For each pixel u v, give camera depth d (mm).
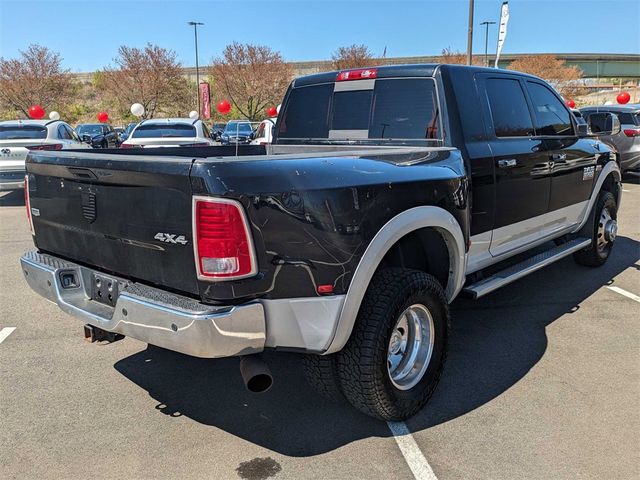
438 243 3422
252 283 2406
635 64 77500
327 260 2592
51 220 3240
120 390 3561
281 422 3172
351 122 4301
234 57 45688
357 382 2857
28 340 4383
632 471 2682
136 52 45375
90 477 2678
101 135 20875
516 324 4613
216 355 2385
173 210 2441
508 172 4074
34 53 44062
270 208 2412
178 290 2531
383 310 2830
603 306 5020
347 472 2707
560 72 50688
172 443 2965
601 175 5645
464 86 3904
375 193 2791
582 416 3184
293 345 2590
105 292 2914
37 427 3115
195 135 12648
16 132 11562
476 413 3232
